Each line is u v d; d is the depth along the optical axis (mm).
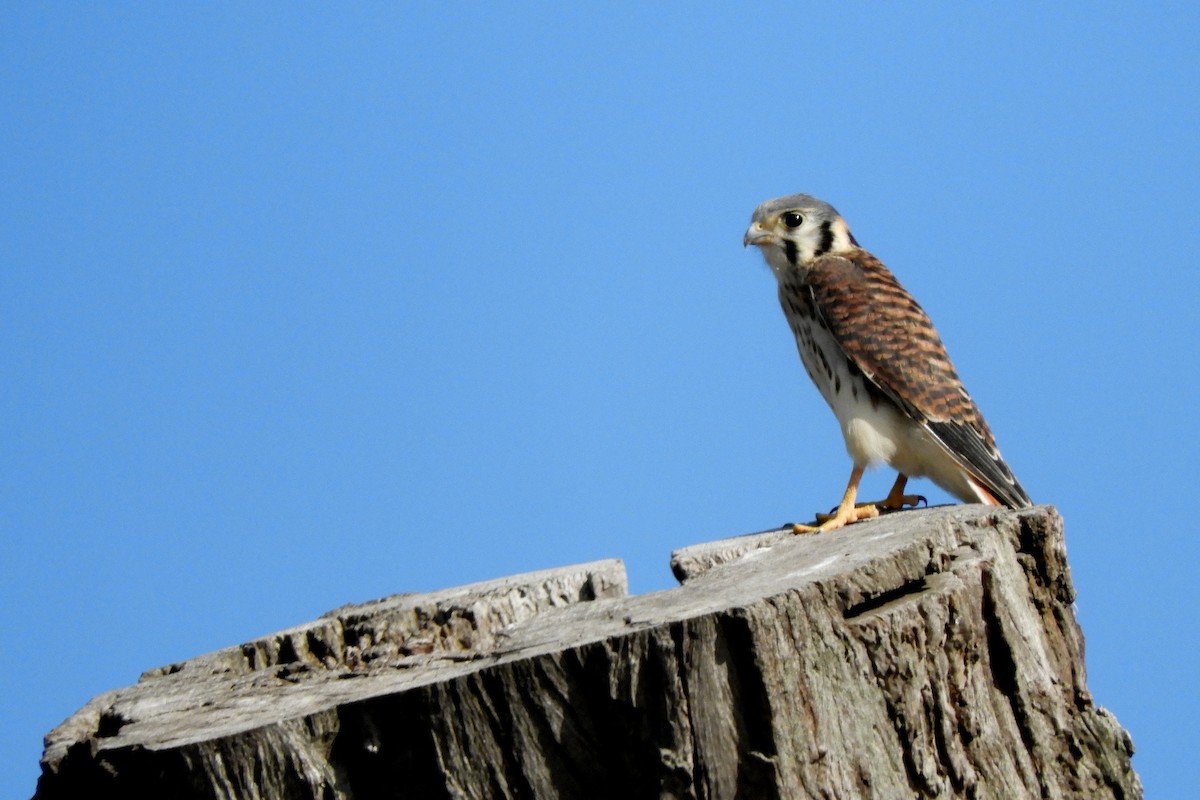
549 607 9344
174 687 8352
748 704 6824
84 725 7930
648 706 6793
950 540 8352
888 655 7266
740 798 6785
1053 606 8812
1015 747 8000
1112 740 8422
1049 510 8945
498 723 6816
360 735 6906
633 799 6848
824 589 7250
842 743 7004
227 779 6832
